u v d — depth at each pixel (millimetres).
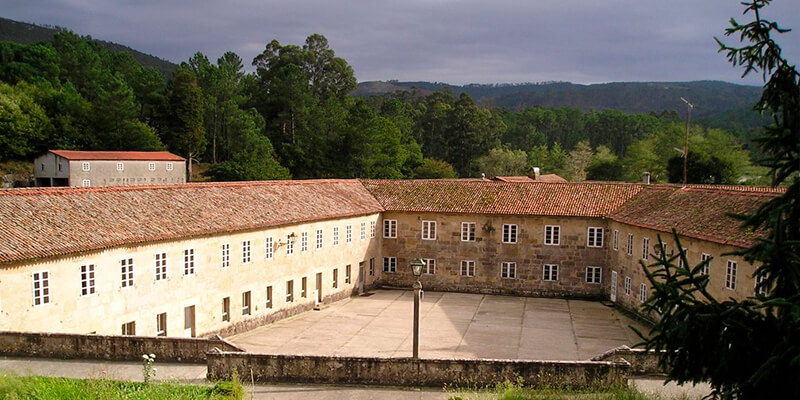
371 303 50844
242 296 40750
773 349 11148
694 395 23453
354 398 23734
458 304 51062
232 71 119938
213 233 37906
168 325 35281
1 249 26641
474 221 55781
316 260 48312
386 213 57781
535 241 54594
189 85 105688
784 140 12047
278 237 43875
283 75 120562
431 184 60375
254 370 25547
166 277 35062
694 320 11906
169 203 38281
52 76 120438
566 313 48000
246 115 109562
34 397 20469
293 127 116062
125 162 87062
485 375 24797
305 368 25484
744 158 98188
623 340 39844
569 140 187500
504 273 55406
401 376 25188
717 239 34375
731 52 12688
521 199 56062
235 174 91000
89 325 30656
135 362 27375
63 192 33375
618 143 184875
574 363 24281
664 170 111062
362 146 99625
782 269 11617
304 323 43562
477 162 132875
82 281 30297
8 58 120625
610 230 52688
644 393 22203
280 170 94938
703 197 42406
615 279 51469
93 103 107312
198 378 25375
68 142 97562
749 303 11914
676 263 39625
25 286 27672
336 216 49812
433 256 56906
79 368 25938
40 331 28328
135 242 32625
